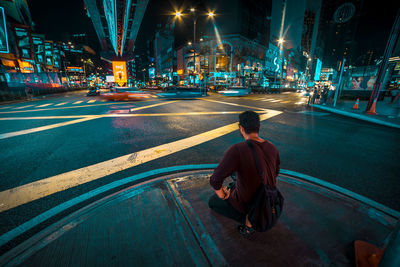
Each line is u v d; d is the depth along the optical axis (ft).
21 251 4.56
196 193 7.07
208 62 157.17
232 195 4.83
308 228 5.45
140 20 129.70
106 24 147.84
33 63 147.64
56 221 6.04
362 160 11.56
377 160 11.59
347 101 59.11
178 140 15.43
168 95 66.13
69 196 7.46
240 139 15.70
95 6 116.16
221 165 4.32
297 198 6.91
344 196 7.03
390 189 8.21
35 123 22.26
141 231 5.21
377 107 40.34
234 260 4.36
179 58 199.62
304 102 52.54
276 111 33.60
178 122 22.77
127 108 36.14
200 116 27.04
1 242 5.18
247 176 4.18
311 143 14.94
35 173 9.52
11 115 28.40
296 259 4.44
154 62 342.85
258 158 4.04
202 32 157.99
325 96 46.96
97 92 82.53
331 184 8.45
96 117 26.21
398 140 16.15
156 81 309.83
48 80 100.17
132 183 8.48
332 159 11.63
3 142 14.92
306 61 285.23
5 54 121.29
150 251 4.59
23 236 5.42
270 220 4.06
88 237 4.99
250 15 153.99
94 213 5.91
